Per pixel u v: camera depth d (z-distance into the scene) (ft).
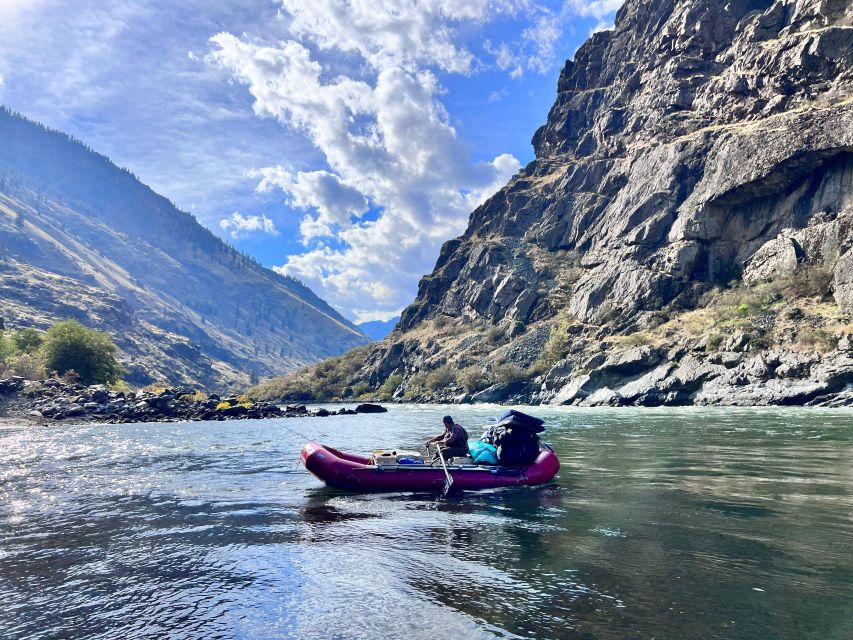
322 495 33.09
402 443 69.26
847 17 290.56
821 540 21.01
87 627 14.88
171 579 18.51
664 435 70.69
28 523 26.58
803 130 248.73
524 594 16.39
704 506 27.32
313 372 494.18
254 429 99.50
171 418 134.51
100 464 48.47
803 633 13.43
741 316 221.66
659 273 282.77
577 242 397.60
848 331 175.52
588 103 479.41
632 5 470.80
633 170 362.12
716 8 373.40
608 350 243.40
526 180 481.46
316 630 14.35
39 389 148.77
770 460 43.65
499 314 385.09
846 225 229.25
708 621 14.20
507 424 36.94
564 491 32.55
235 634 14.25
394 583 17.63
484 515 27.02
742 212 277.23
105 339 229.86
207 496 32.99
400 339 448.24
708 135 312.91
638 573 17.92
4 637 14.35
